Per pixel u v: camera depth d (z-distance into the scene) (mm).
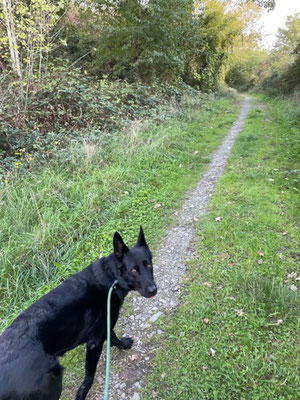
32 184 5234
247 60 37312
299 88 20203
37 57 9031
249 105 18453
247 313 2852
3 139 6613
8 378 1656
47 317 1987
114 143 7336
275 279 3234
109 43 12133
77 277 2361
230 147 8492
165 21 11805
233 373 2307
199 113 12656
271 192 5324
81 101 8352
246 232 4188
